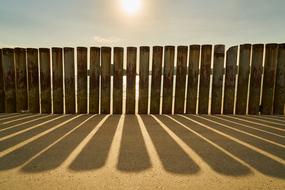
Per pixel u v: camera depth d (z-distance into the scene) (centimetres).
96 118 335
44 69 378
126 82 374
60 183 132
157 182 134
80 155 175
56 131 251
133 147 195
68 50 374
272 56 366
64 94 383
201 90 376
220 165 157
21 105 387
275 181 134
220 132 249
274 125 288
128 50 370
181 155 176
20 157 171
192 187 128
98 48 372
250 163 161
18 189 125
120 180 136
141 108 379
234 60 370
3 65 381
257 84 371
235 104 378
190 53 370
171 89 376
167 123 298
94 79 377
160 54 371
